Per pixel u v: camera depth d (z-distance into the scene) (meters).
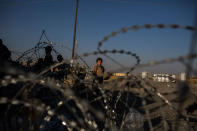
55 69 4.88
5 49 4.02
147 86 2.92
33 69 5.05
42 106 2.32
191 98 2.39
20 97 2.87
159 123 4.84
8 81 2.26
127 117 3.79
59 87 2.45
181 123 4.35
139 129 3.74
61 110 3.88
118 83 3.05
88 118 2.56
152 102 7.11
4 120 2.51
